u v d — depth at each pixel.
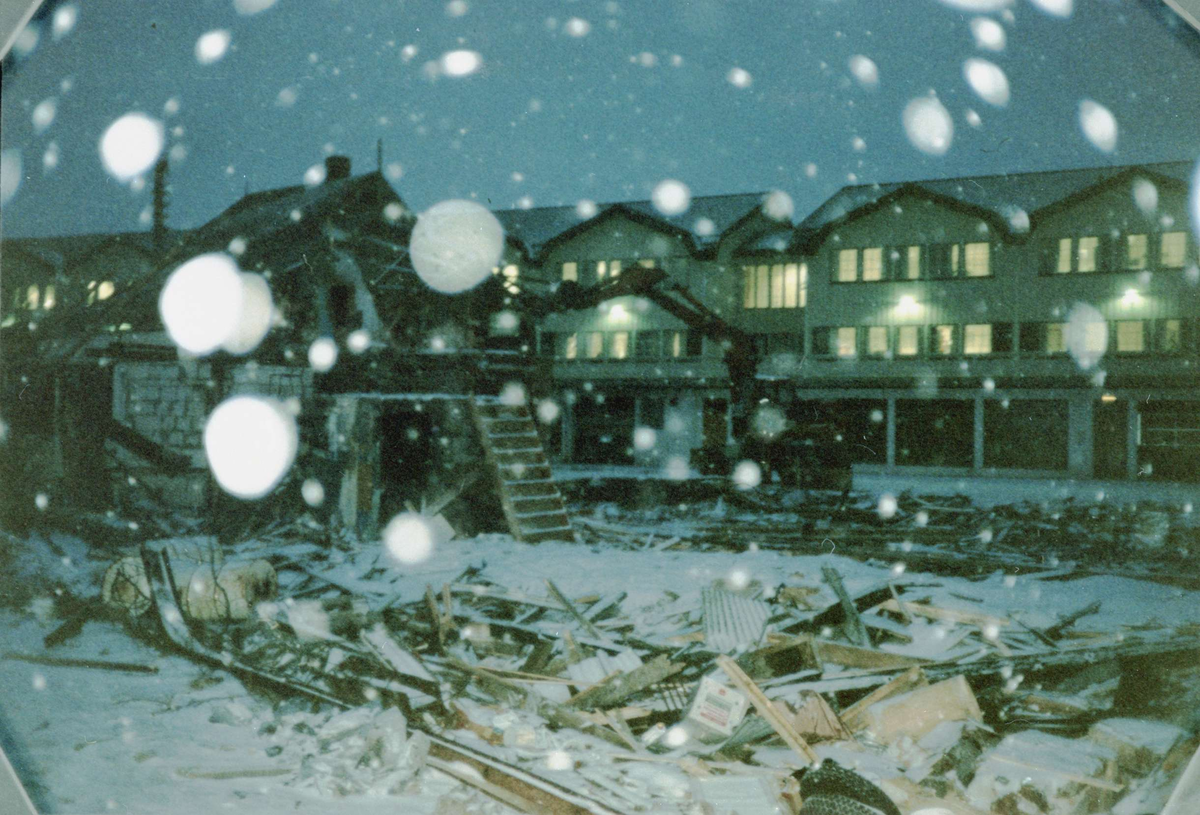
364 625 7.32
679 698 5.88
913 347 33.72
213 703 5.52
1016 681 5.71
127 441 14.26
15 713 4.97
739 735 5.05
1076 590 9.65
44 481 13.48
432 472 13.75
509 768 4.47
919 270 33.53
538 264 37.12
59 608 7.63
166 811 3.91
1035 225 31.88
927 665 6.28
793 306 35.97
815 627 7.62
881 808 3.34
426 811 4.14
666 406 36.41
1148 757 4.57
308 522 13.04
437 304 16.39
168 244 25.11
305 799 4.18
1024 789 4.41
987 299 32.72
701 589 8.95
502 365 15.94
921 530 15.34
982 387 32.53
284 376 15.00
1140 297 30.84
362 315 15.66
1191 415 30.36
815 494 19.86
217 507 13.81
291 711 5.43
